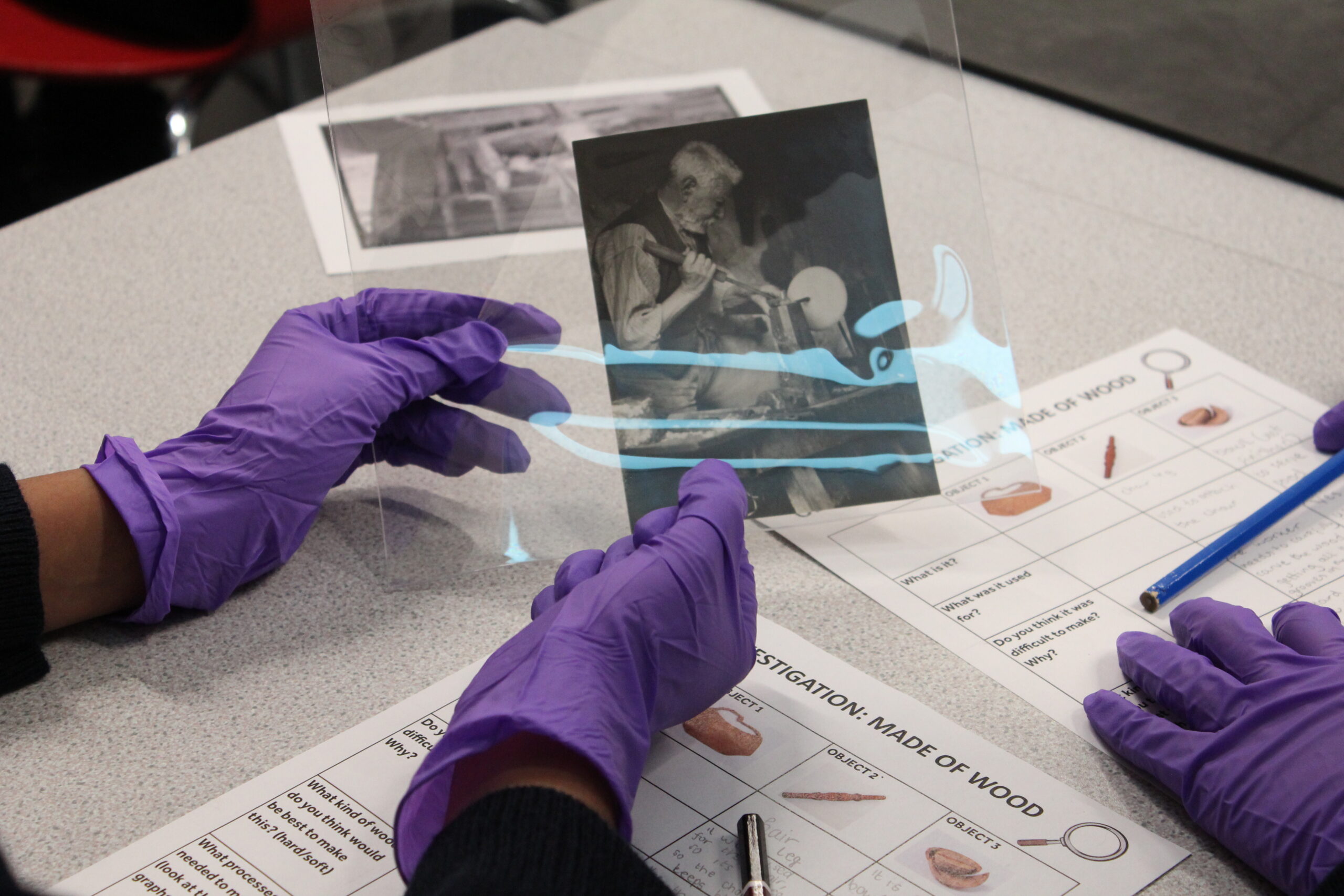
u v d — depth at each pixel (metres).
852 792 0.58
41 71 1.40
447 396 0.79
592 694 0.53
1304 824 0.52
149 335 0.93
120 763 0.60
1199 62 1.24
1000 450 0.78
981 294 0.80
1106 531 0.76
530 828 0.45
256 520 0.69
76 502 0.66
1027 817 0.57
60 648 0.67
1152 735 0.59
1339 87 1.20
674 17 1.19
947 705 0.64
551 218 0.89
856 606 0.71
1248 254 1.05
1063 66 1.27
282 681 0.65
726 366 0.77
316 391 0.72
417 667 0.66
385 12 0.97
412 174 0.91
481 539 0.74
